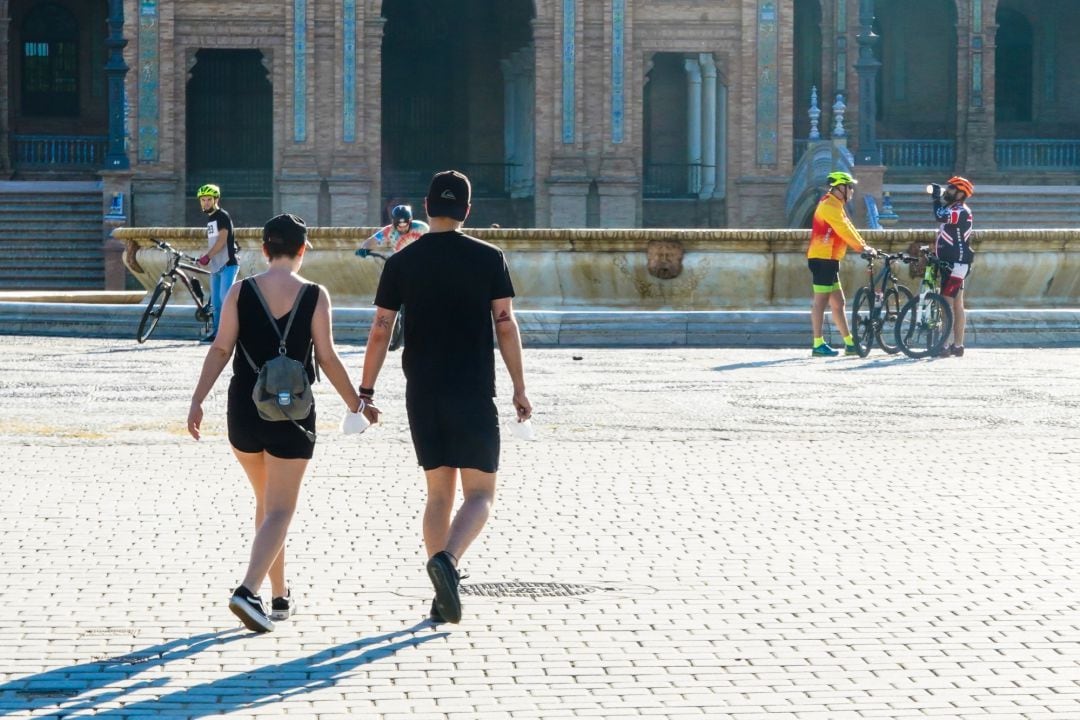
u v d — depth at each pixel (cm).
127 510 1647
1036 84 9600
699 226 8338
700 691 1034
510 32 9012
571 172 7775
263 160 8794
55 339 3978
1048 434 2253
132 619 1213
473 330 1227
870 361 3438
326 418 2397
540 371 3152
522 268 4300
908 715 984
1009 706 1002
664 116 8969
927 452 2083
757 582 1343
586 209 7800
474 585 1329
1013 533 1556
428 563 1148
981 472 1925
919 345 3541
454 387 1218
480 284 1227
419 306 1225
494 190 9100
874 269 4303
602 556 1440
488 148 9125
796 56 9094
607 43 7788
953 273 3528
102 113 9119
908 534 1546
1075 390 2823
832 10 8456
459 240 1238
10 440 2142
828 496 1753
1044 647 1141
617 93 7800
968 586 1331
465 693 1030
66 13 9088
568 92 7762
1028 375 3112
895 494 1767
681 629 1190
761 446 2128
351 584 1334
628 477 1872
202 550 1455
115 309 4088
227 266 3778
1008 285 4341
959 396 2725
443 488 1238
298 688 1040
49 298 4756
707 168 8362
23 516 1608
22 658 1105
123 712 987
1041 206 7844
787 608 1255
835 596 1295
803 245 4291
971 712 990
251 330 1211
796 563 1416
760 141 7938
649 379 2992
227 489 1778
